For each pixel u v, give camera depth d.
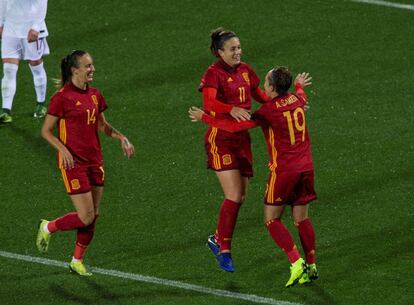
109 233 39.09
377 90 49.25
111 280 35.84
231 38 34.72
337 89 49.47
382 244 37.53
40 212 40.62
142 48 53.50
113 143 45.62
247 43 53.62
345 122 46.62
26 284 35.66
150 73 51.34
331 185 41.69
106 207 40.88
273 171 34.41
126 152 35.78
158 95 49.44
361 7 56.56
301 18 55.62
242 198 35.72
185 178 42.78
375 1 57.12
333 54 52.44
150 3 57.59
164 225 39.53
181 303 34.16
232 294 34.72
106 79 50.97
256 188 41.84
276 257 37.09
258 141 45.41
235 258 37.12
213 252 36.06
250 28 54.91
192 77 50.88
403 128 45.91
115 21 56.00
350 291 34.62
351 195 40.91
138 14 56.56
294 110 34.16
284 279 35.62
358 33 54.22
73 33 55.03
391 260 36.44
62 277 36.09
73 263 36.12
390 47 52.94
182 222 39.69
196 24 55.41
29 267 36.84
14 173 43.41
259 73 51.09
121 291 35.06
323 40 53.69
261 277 35.81
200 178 42.75
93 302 34.38
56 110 34.44
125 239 38.66
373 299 34.06
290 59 52.16
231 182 35.31
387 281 35.12
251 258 37.09
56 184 42.62
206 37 54.22
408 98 48.44
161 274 36.22
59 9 57.12
